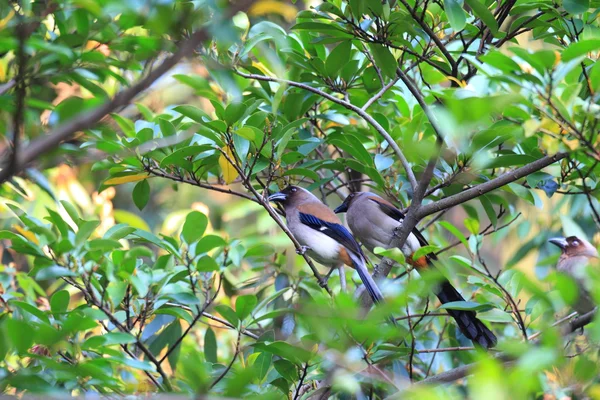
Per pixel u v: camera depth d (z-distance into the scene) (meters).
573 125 6.67
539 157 9.75
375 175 10.58
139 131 8.92
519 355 5.90
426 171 8.98
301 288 11.38
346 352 6.66
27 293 10.28
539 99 6.75
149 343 10.41
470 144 7.95
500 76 6.80
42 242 7.82
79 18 7.82
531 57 6.56
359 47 10.42
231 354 12.23
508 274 9.12
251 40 8.98
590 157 7.64
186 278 9.21
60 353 7.80
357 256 11.70
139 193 10.09
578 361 7.48
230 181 9.30
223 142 8.80
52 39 8.78
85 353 8.17
